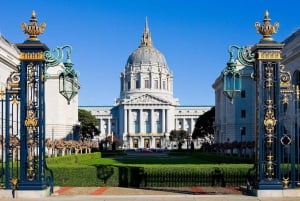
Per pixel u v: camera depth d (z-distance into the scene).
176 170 30.56
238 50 25.20
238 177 30.42
